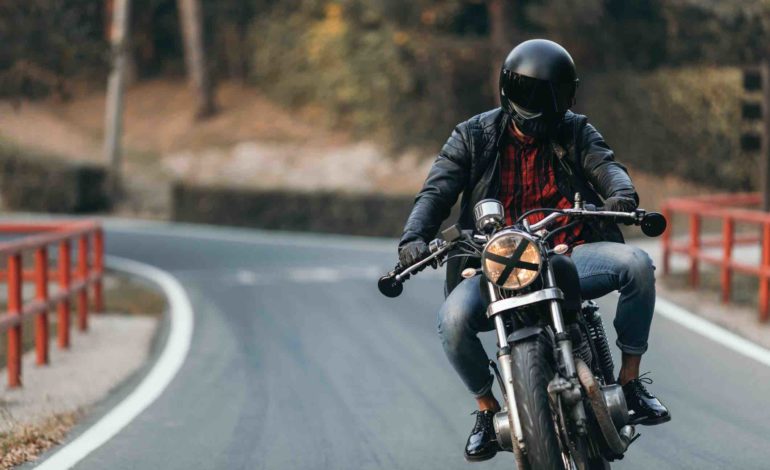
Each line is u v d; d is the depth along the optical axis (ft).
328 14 221.87
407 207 151.43
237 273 99.25
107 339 64.75
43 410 43.32
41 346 55.26
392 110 181.16
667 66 169.78
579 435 24.36
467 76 177.37
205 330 66.23
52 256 117.50
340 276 95.25
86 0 102.58
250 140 217.15
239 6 243.81
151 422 41.37
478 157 27.30
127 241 133.18
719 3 139.95
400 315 71.61
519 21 176.35
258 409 43.75
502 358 24.75
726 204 90.58
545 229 26.07
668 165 164.25
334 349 58.90
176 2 263.70
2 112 229.86
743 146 88.94
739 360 52.60
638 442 37.19
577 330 25.36
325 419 41.86
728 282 71.61
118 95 180.14
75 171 173.58
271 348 59.52
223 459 35.76
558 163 27.25
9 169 176.86
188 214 162.81
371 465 34.88
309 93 225.76
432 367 53.21
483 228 25.39
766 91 87.61
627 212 25.41
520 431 24.07
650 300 26.50
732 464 34.27
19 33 94.99
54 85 99.09
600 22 162.30
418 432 39.55
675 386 46.85
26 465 34.83
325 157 204.64
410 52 175.01
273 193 156.87
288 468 34.63
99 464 34.99
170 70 261.03
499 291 24.91
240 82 244.42
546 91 25.96
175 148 219.41
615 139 165.37
